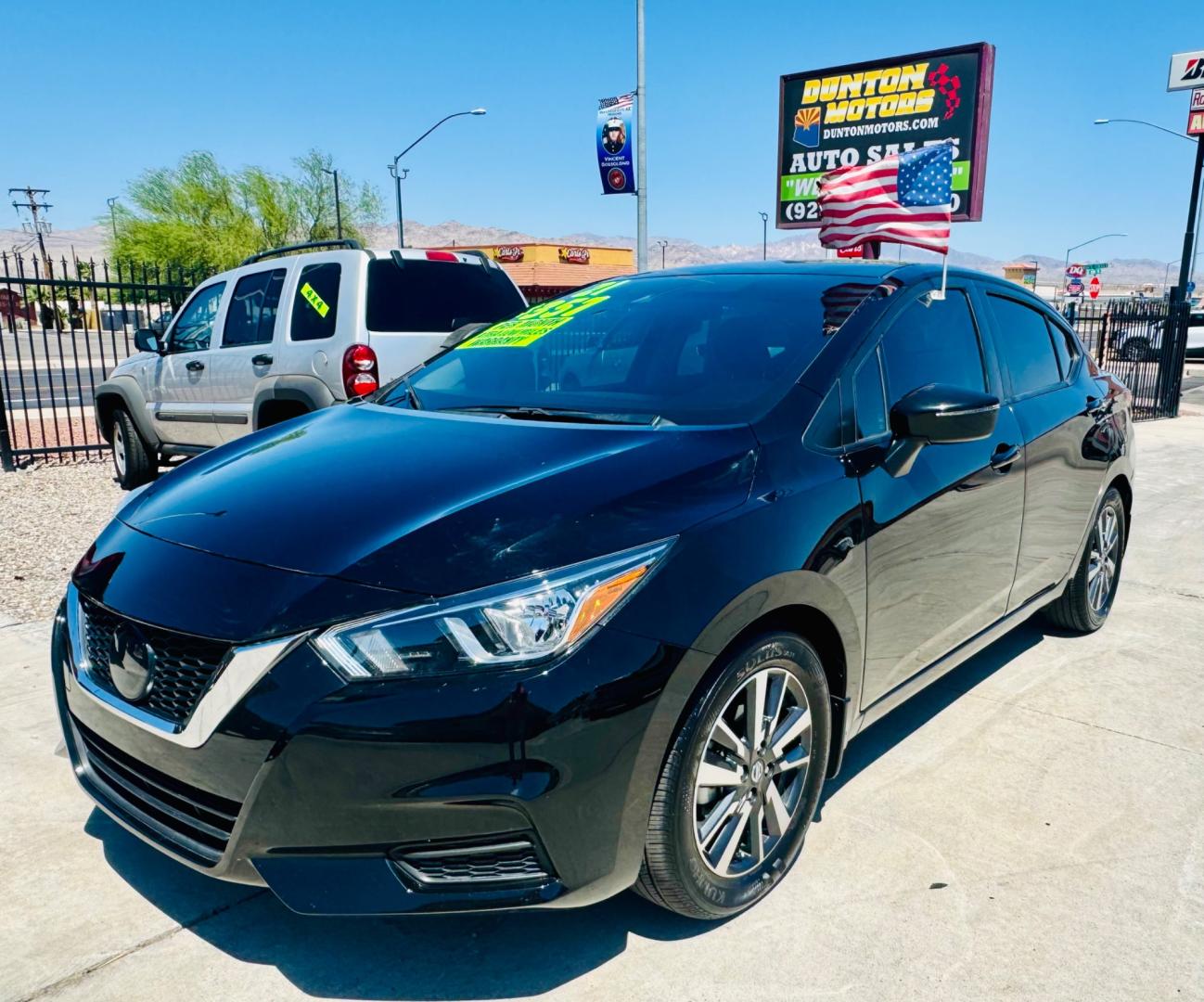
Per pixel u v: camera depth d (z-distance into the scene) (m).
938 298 3.44
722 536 2.34
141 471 8.81
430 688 2.02
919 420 2.82
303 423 3.31
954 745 3.61
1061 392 4.18
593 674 2.08
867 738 3.68
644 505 2.31
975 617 3.55
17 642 4.50
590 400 3.06
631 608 2.15
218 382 7.57
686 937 2.50
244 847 2.12
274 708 2.06
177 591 2.27
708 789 2.44
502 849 2.10
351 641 2.05
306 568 2.19
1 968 2.38
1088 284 53.84
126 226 54.16
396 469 2.57
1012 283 4.18
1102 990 2.32
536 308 3.92
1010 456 3.54
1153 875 2.79
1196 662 4.48
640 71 17.73
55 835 2.95
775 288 3.40
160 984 2.32
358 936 2.50
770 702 2.56
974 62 13.52
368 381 6.49
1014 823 3.06
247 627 2.12
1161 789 3.30
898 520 2.89
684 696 2.21
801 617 2.62
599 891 2.21
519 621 2.07
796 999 2.28
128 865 2.80
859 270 3.50
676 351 3.18
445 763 2.02
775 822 2.64
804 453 2.67
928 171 3.66
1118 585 5.21
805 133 15.30
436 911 2.09
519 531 2.20
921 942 2.49
